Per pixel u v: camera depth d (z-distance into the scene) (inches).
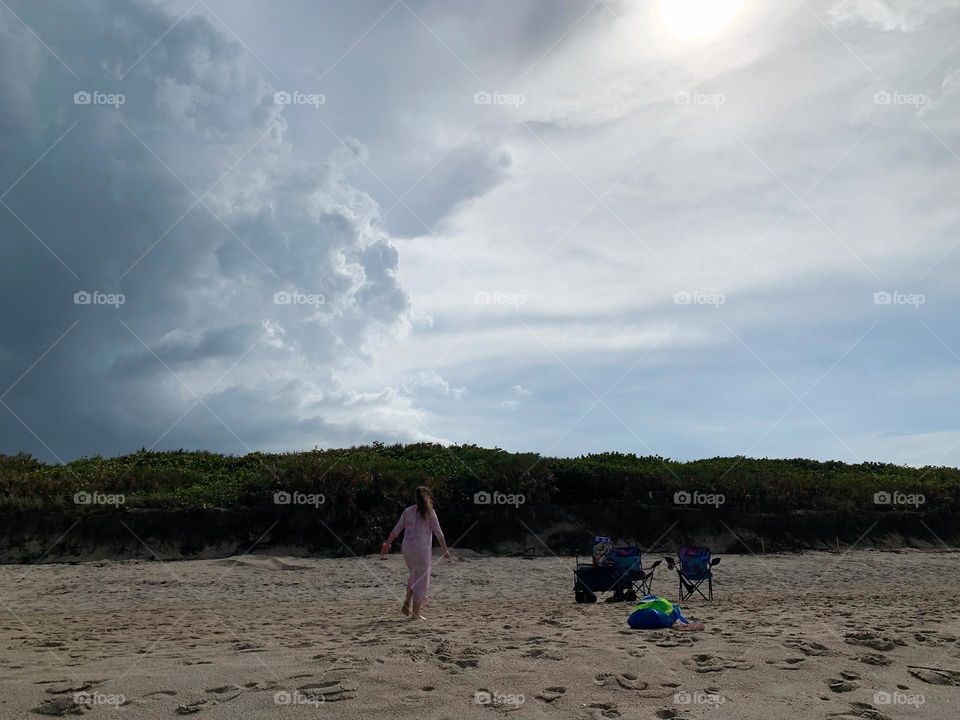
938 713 236.7
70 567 675.4
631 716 221.3
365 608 497.7
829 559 872.3
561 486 944.3
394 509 831.1
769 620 400.2
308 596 573.3
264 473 865.5
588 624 382.0
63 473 902.4
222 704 221.0
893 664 291.4
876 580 736.3
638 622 365.7
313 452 1079.0
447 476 924.0
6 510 752.3
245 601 547.8
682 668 271.1
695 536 923.4
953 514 1087.0
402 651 283.9
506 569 721.0
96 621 429.4
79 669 262.5
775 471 1186.6
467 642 312.7
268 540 769.6
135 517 765.3
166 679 243.0
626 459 1112.2
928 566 842.2
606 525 901.8
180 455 1093.8
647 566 765.9
